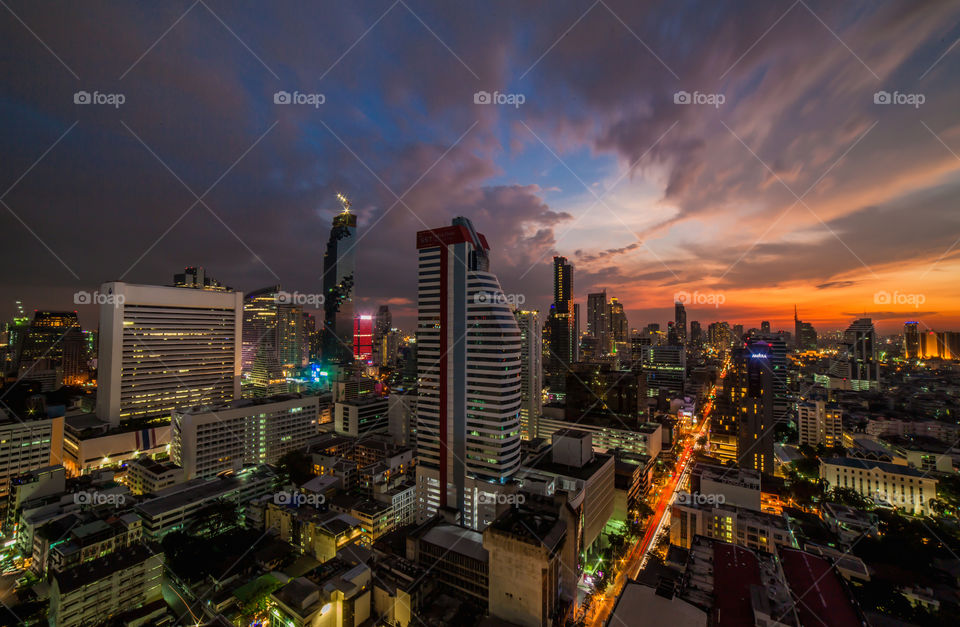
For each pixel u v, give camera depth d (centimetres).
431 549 10594
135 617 9469
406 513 15575
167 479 16275
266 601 9869
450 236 15350
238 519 14238
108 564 9919
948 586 11412
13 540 13325
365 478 16750
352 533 12500
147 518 12988
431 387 15638
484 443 14350
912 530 13888
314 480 16338
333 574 9906
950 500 16562
